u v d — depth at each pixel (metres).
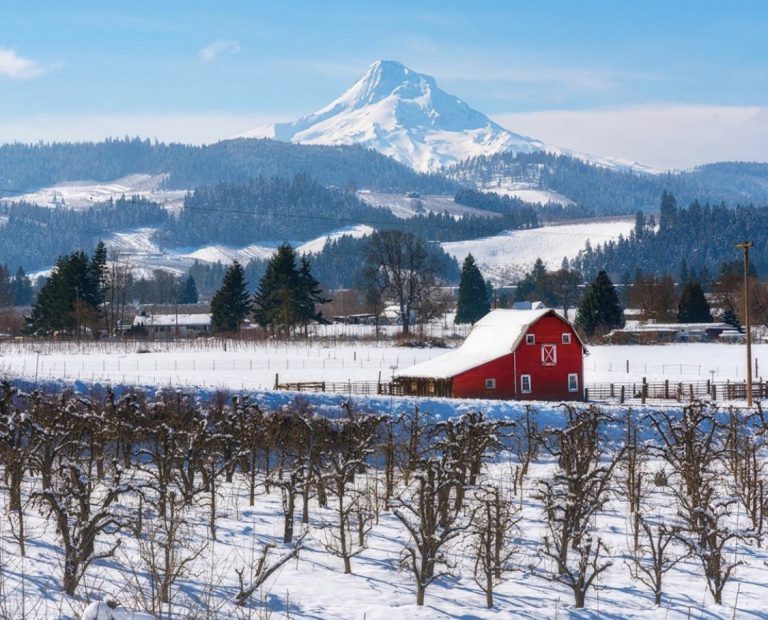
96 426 36.56
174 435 33.50
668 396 78.19
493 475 44.88
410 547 29.56
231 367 94.69
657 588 27.11
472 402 58.22
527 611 26.03
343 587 26.95
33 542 27.28
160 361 98.81
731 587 29.02
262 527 32.69
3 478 34.38
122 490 23.94
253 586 23.91
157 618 21.00
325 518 34.72
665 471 46.34
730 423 50.53
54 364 92.38
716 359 114.50
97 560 26.33
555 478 30.22
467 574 29.30
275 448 42.59
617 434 55.09
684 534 34.06
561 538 29.92
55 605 21.91
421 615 25.00
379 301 174.12
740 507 38.72
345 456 39.22
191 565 27.08
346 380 83.06
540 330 78.00
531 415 56.16
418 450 47.06
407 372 77.88
